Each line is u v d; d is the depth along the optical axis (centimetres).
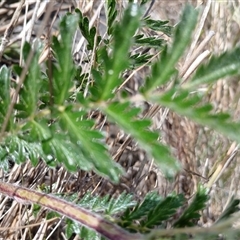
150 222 11
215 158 24
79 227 13
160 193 22
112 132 24
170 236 10
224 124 9
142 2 17
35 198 12
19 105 11
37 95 11
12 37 27
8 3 29
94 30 16
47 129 11
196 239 10
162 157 9
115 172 10
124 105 9
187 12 9
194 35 22
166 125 25
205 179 20
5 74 12
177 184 23
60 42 11
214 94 25
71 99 16
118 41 9
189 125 25
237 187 23
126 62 9
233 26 27
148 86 9
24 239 17
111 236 10
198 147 25
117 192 22
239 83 25
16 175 18
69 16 10
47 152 11
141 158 24
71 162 11
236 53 9
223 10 27
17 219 18
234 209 11
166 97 9
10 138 12
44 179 19
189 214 11
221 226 9
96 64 16
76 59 21
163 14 30
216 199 23
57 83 10
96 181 19
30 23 19
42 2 22
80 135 10
